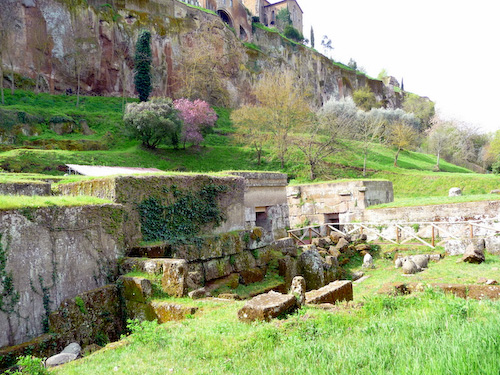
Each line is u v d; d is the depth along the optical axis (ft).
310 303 23.35
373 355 14.46
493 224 50.52
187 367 15.81
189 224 37.06
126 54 200.03
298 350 15.76
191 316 22.80
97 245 28.45
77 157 122.11
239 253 39.60
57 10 177.06
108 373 15.84
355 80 345.10
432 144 242.17
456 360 12.45
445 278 34.09
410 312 21.43
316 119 183.52
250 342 17.19
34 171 106.11
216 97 229.04
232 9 284.82
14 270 23.45
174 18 219.61
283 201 58.44
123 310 26.78
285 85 171.83
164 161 145.28
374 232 60.34
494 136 267.80
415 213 58.49
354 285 38.40
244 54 257.34
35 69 170.50
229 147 172.35
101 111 171.32
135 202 32.91
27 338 23.53
